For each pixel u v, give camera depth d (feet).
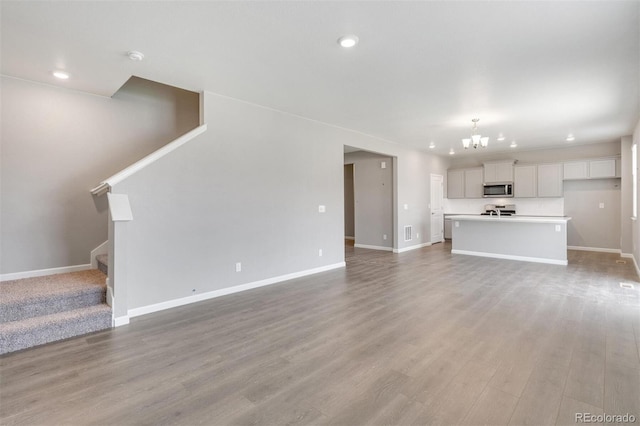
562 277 16.56
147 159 11.61
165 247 12.09
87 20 7.91
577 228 26.17
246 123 14.51
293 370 7.68
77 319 9.68
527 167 27.27
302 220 17.13
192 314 11.53
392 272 18.07
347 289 14.66
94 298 10.79
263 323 10.66
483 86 12.58
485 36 8.84
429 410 6.15
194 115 16.17
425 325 10.36
